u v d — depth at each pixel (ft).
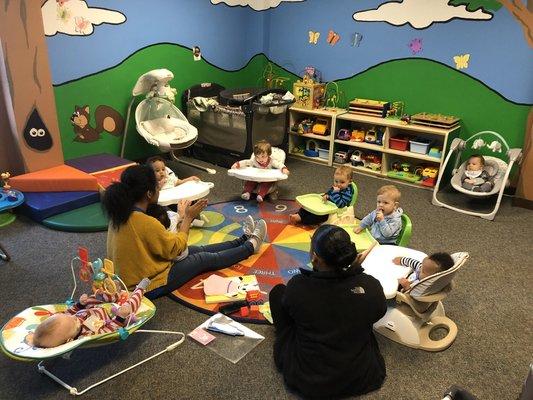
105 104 13.01
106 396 5.61
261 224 8.88
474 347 6.66
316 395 5.46
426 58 13.32
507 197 12.61
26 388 5.71
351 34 14.49
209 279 7.84
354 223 9.60
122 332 5.57
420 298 6.26
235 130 13.84
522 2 11.43
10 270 8.25
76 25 11.71
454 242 9.93
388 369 6.17
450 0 12.43
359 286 5.33
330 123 15.08
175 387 5.77
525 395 4.67
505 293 8.03
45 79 10.80
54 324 5.36
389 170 14.23
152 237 6.74
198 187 10.10
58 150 11.53
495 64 12.25
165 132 13.23
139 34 13.20
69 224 9.76
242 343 6.54
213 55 15.60
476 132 13.09
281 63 16.51
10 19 9.94
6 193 9.27
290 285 5.49
